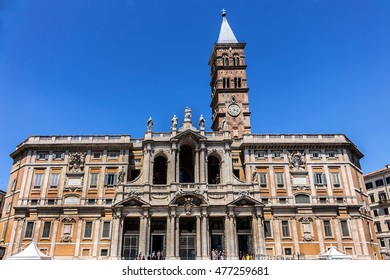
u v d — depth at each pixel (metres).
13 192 64.56
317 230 60.00
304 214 61.00
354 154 70.56
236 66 83.56
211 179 67.31
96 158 64.81
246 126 77.94
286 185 63.31
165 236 55.84
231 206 55.75
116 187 62.31
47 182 62.91
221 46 86.44
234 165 66.81
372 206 90.69
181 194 56.09
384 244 85.81
